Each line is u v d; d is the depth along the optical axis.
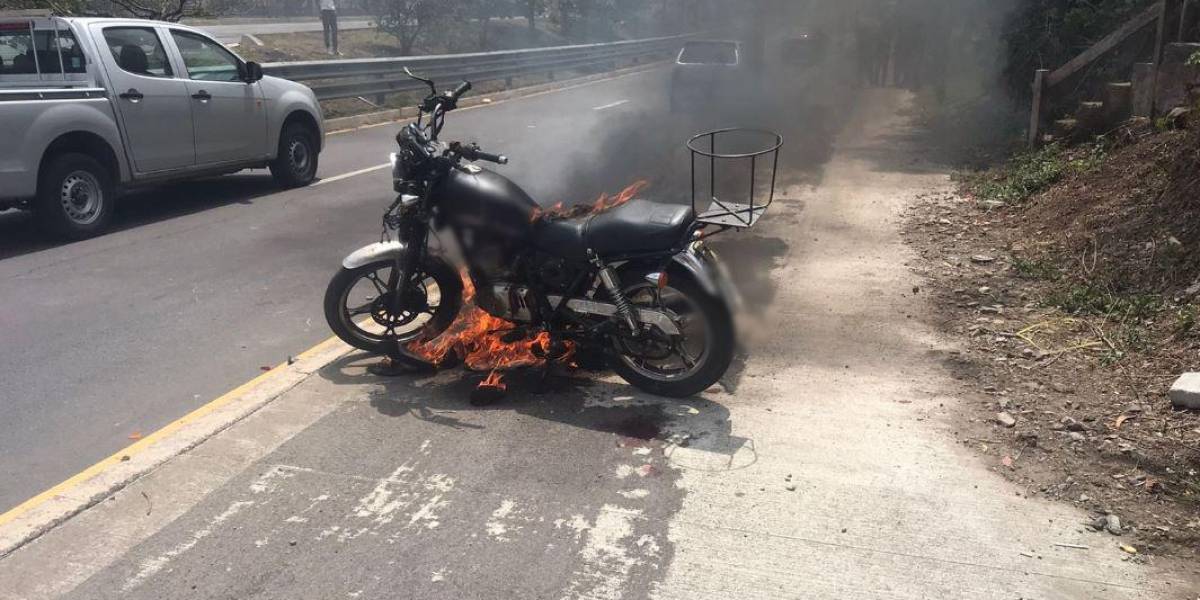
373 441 4.16
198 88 9.29
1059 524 3.44
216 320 6.09
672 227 4.36
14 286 6.82
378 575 3.17
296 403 4.59
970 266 6.80
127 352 5.52
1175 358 4.67
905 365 4.97
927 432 4.18
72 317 6.12
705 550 3.31
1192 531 3.36
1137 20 9.02
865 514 3.53
